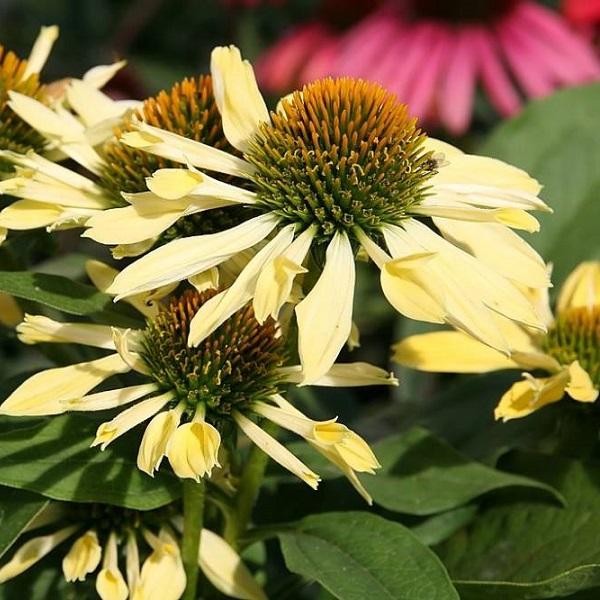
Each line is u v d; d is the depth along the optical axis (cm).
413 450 61
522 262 56
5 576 58
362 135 56
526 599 57
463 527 61
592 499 60
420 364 61
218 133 58
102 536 59
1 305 62
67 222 56
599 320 62
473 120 96
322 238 56
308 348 53
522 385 59
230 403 55
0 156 59
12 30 114
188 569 57
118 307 58
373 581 56
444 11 88
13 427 58
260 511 62
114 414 57
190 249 55
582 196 70
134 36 110
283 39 96
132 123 56
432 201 56
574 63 87
